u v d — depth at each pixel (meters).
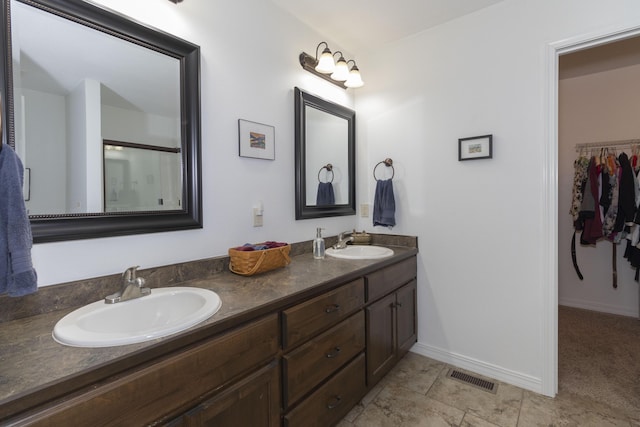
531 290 1.91
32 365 0.74
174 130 1.45
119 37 1.27
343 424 1.64
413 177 2.35
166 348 0.86
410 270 2.25
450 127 2.17
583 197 3.04
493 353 2.05
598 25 1.67
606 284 3.17
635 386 1.92
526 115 1.89
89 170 1.20
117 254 1.27
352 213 2.57
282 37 1.97
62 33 1.13
